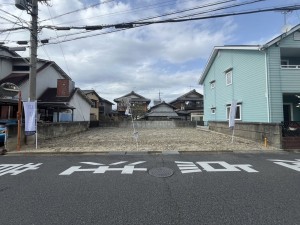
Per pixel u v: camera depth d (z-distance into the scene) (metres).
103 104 40.00
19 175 5.34
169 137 13.25
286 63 13.98
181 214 3.22
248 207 3.43
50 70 20.81
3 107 15.88
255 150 8.48
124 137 13.48
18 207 3.51
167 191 4.18
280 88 11.85
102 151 8.31
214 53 17.62
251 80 13.11
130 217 3.15
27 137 10.05
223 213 3.24
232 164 6.31
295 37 12.10
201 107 39.69
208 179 4.90
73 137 13.75
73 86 21.77
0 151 8.34
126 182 4.73
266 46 11.73
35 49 10.09
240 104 14.11
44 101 17.91
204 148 8.83
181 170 5.68
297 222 2.96
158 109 37.53
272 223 2.94
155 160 6.90
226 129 14.86
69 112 21.20
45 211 3.36
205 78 21.16
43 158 7.44
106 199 3.81
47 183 4.70
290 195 3.92
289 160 6.84
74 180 4.89
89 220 3.07
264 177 5.02
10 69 18.44
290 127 9.16
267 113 11.84
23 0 9.22
